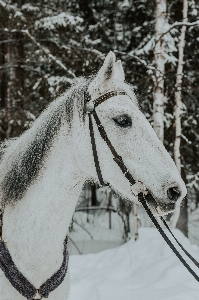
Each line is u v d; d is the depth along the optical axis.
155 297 4.14
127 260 5.59
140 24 9.30
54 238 2.11
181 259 2.17
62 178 2.10
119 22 9.90
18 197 2.15
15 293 2.14
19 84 9.46
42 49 7.59
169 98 8.78
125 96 2.04
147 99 8.78
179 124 7.60
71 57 8.66
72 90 2.16
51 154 2.11
